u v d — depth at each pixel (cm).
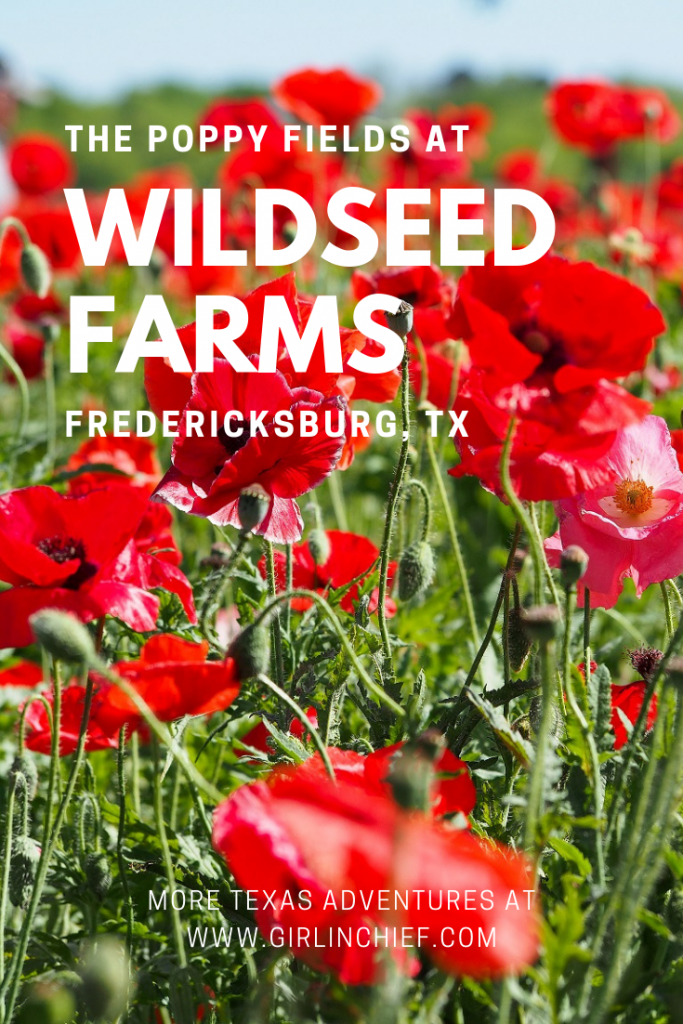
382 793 165
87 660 151
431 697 280
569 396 176
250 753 240
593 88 712
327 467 208
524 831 161
